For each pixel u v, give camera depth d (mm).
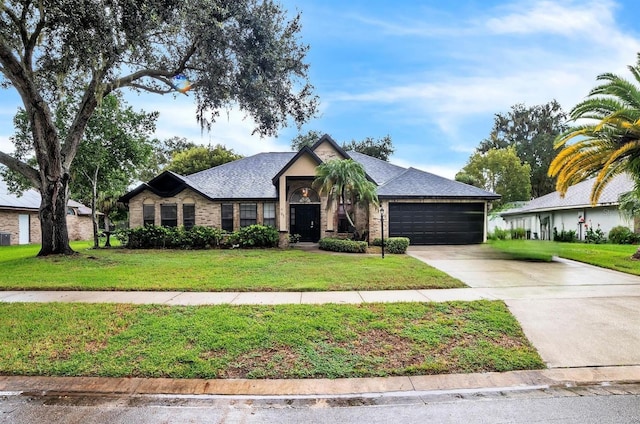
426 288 7695
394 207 18094
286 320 5492
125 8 8336
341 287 7711
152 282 8297
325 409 3408
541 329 5281
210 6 9523
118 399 3596
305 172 16891
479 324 5422
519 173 33750
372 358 4383
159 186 19156
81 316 5758
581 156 12836
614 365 4262
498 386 3840
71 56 9273
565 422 3162
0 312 6012
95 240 17328
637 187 13133
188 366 4156
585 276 9234
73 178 17172
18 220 23844
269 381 3922
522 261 12086
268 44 10977
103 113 16031
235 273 9477
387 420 3209
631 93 11859
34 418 3242
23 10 10148
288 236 17047
